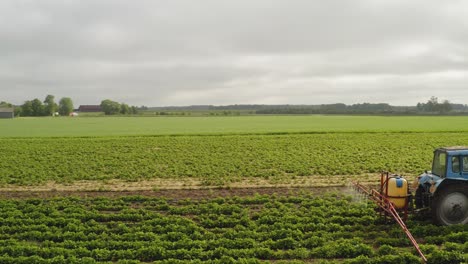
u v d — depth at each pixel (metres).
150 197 21.62
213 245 14.51
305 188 23.77
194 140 49.31
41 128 80.19
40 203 20.81
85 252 13.88
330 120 104.44
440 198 15.11
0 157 37.12
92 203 20.84
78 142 48.41
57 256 13.48
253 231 15.65
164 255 13.74
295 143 44.59
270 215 17.64
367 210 17.75
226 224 17.00
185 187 24.75
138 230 16.20
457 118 110.00
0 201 21.02
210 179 26.81
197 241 14.65
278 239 15.05
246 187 24.34
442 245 14.02
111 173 29.52
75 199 21.44
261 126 78.38
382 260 12.89
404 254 12.99
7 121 118.25
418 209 15.91
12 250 13.99
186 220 17.11
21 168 31.52
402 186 15.59
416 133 52.78
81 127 82.62
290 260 13.42
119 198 21.42
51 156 37.50
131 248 14.42
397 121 92.88
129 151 40.62
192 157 36.19
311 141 46.12
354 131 56.75
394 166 30.27
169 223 17.00
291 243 14.51
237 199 20.64
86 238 15.39
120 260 13.28
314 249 13.88
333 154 36.41
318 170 29.06
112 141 49.25
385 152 37.19
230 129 69.81
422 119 103.75
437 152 16.06
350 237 15.15
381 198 16.06
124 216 17.83
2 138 53.94
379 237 14.61
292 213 17.91
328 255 13.62
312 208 18.48
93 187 25.12
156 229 16.19
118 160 35.06
